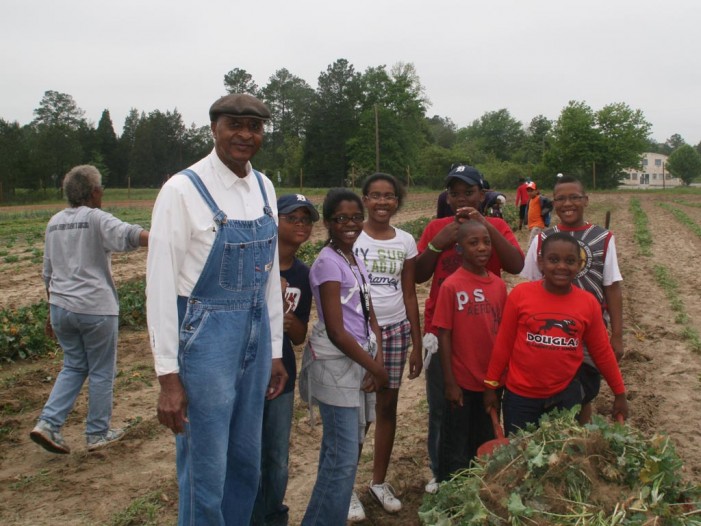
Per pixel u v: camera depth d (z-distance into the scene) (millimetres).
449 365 4047
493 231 4199
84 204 5324
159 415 2949
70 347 5297
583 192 4293
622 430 3186
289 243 3818
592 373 4074
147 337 9211
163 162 109500
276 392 3508
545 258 3779
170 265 2924
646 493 2838
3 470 5102
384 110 86562
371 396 4113
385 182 4258
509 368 3975
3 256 18953
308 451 5387
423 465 5062
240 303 3113
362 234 4293
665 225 27812
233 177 3131
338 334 3566
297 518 4359
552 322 3777
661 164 145625
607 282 4273
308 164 91062
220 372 3037
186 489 3072
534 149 117000
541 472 2994
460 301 4043
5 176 67312
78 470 5062
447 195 4734
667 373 7309
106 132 107500
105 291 5219
